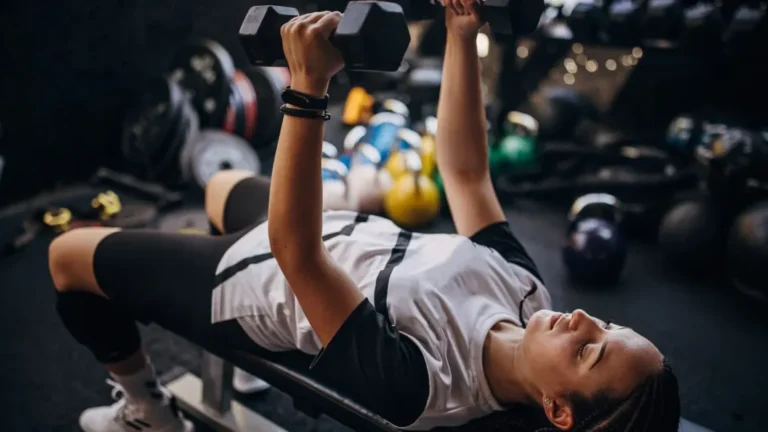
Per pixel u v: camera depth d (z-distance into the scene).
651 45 2.41
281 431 1.51
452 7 1.07
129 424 1.39
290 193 0.84
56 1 2.82
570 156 3.12
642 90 3.44
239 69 3.66
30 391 1.70
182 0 3.31
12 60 2.75
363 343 0.87
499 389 0.95
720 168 2.31
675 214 2.45
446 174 1.17
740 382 1.83
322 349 0.89
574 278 2.35
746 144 2.35
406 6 1.14
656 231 2.72
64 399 1.68
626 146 3.12
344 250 1.06
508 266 1.08
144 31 3.20
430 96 3.27
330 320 0.88
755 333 2.07
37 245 2.53
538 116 3.35
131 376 1.33
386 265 1.01
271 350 1.13
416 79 3.29
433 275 0.98
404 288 0.95
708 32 2.33
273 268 1.06
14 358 1.83
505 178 3.10
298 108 0.83
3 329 1.97
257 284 1.06
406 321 0.93
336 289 0.87
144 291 1.16
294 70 0.83
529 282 1.09
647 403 0.82
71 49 2.94
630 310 2.18
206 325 1.13
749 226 2.20
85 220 2.66
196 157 2.95
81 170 3.16
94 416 1.46
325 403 1.09
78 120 3.07
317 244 0.87
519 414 0.97
